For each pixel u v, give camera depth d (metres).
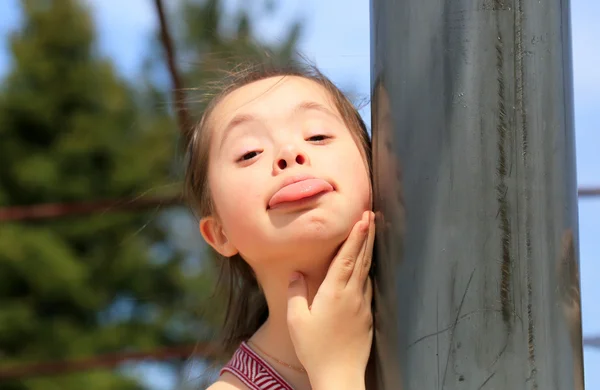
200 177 1.84
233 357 1.70
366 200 1.51
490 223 1.29
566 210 1.32
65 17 14.20
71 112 13.96
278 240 1.48
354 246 1.45
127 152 13.56
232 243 1.61
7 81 13.99
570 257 1.31
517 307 1.28
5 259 12.69
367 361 1.45
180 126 2.53
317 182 1.47
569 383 1.28
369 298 1.46
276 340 1.63
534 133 1.31
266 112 1.60
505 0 1.33
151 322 12.66
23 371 4.30
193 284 12.37
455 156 1.31
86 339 12.58
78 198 13.38
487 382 1.27
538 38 1.33
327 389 1.41
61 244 13.01
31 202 13.49
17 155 13.61
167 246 12.96
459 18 1.33
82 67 14.07
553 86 1.33
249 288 2.04
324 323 1.44
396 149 1.36
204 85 2.35
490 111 1.31
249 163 1.55
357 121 1.68
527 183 1.30
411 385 1.31
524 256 1.29
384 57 1.40
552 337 1.28
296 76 1.80
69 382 12.25
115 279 12.87
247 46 3.27
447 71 1.32
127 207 3.65
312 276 1.51
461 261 1.29
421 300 1.31
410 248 1.33
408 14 1.36
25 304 12.73
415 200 1.33
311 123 1.58
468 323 1.28
